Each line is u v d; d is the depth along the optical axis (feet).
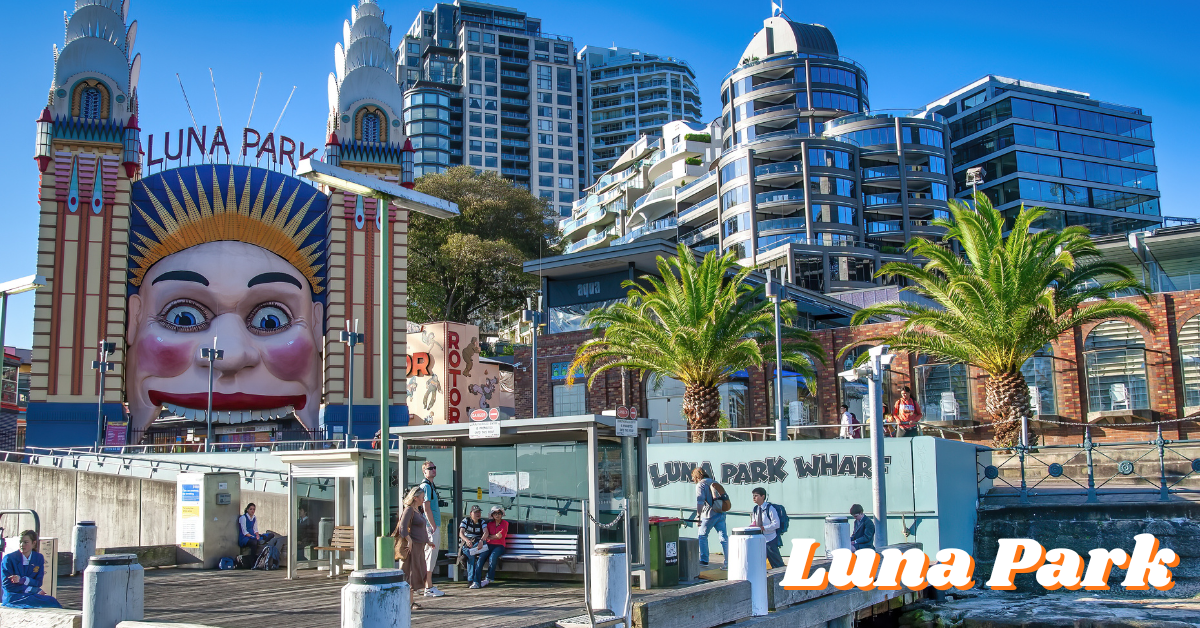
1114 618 52.85
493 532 48.85
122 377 123.54
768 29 348.38
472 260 223.92
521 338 187.62
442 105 520.42
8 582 39.24
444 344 141.38
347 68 141.59
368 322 134.21
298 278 132.26
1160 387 114.93
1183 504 62.39
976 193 86.02
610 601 36.11
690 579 48.16
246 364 124.98
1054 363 120.78
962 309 85.35
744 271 92.43
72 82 128.26
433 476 46.24
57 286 123.34
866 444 66.33
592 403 127.85
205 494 64.49
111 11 132.36
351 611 28.48
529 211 265.13
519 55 555.69
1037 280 82.38
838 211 281.74
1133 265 151.23
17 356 209.05
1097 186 329.93
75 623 35.86
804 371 95.45
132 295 126.41
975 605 58.39
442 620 36.65
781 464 69.05
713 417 90.22
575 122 550.36
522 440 51.39
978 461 74.74
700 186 320.91
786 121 324.39
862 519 54.13
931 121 298.56
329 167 44.16
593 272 134.41
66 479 95.71
